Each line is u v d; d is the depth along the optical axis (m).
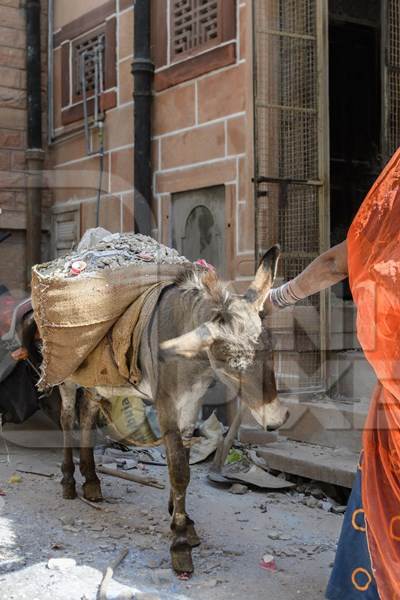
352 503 2.54
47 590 2.95
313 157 4.82
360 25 6.23
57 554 3.35
